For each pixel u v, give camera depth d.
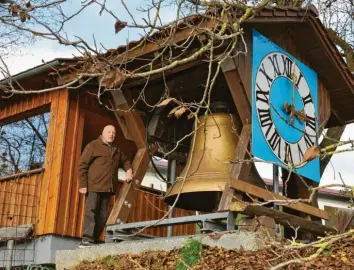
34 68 9.48
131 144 11.23
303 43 9.30
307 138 8.80
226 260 6.35
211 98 8.59
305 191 9.07
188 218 7.32
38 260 9.25
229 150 7.70
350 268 6.21
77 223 9.59
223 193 7.06
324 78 9.90
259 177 8.07
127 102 8.64
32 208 9.70
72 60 9.08
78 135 9.88
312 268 6.15
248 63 7.85
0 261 9.71
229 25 5.80
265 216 7.05
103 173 8.06
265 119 7.91
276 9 8.17
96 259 7.59
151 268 6.70
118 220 8.13
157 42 5.61
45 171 9.69
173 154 9.51
